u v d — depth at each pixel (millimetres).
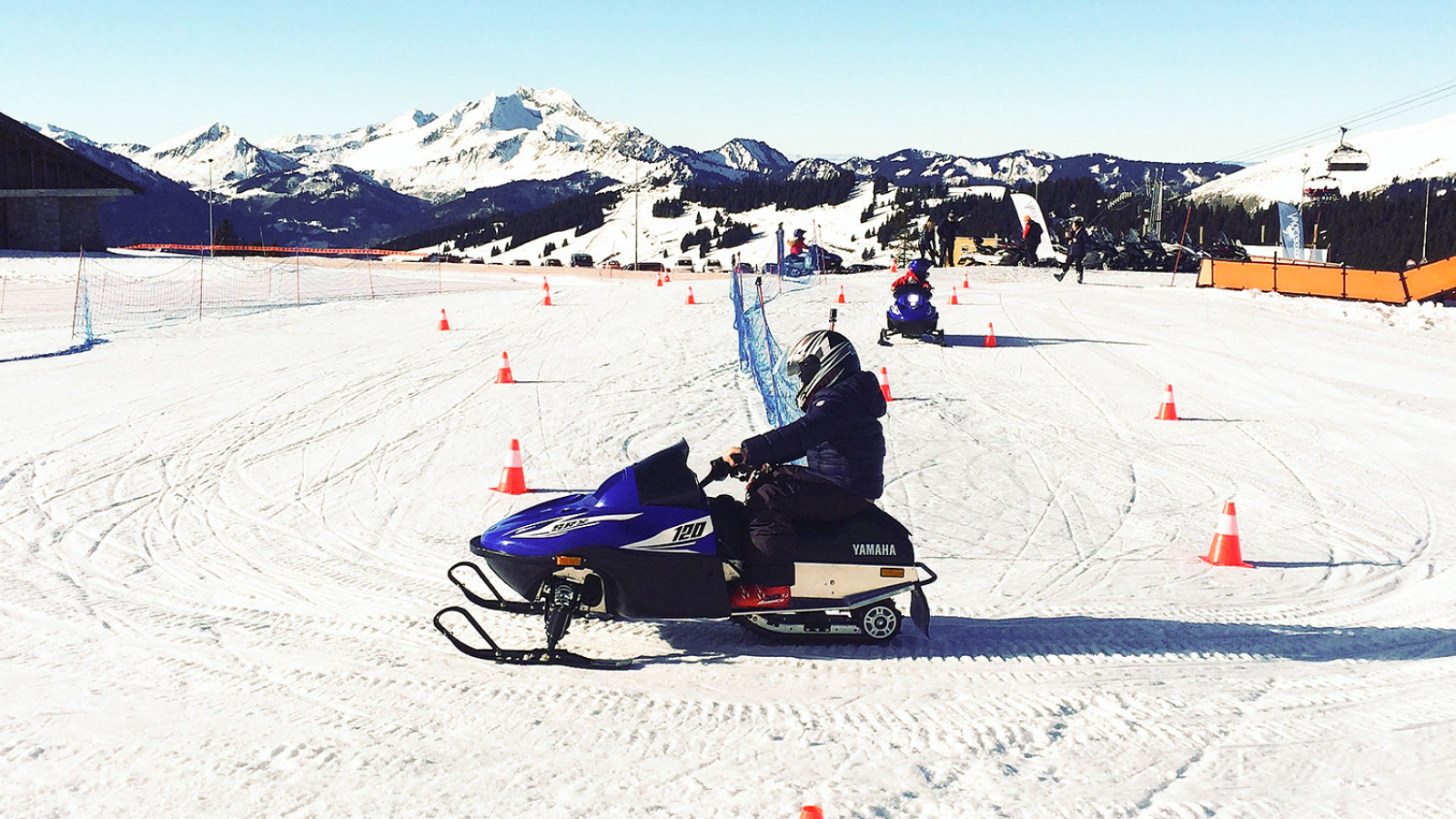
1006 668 5453
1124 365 17672
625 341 19297
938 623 6270
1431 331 22625
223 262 50188
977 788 4008
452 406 12922
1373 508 9625
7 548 7398
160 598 6383
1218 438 12406
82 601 6289
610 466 10156
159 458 10195
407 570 7074
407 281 42188
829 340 5641
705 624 6102
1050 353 18844
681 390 14148
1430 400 14953
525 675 5195
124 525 8047
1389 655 5820
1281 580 7465
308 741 4320
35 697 4758
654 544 5438
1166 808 3877
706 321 22578
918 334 19391
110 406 12680
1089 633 6094
